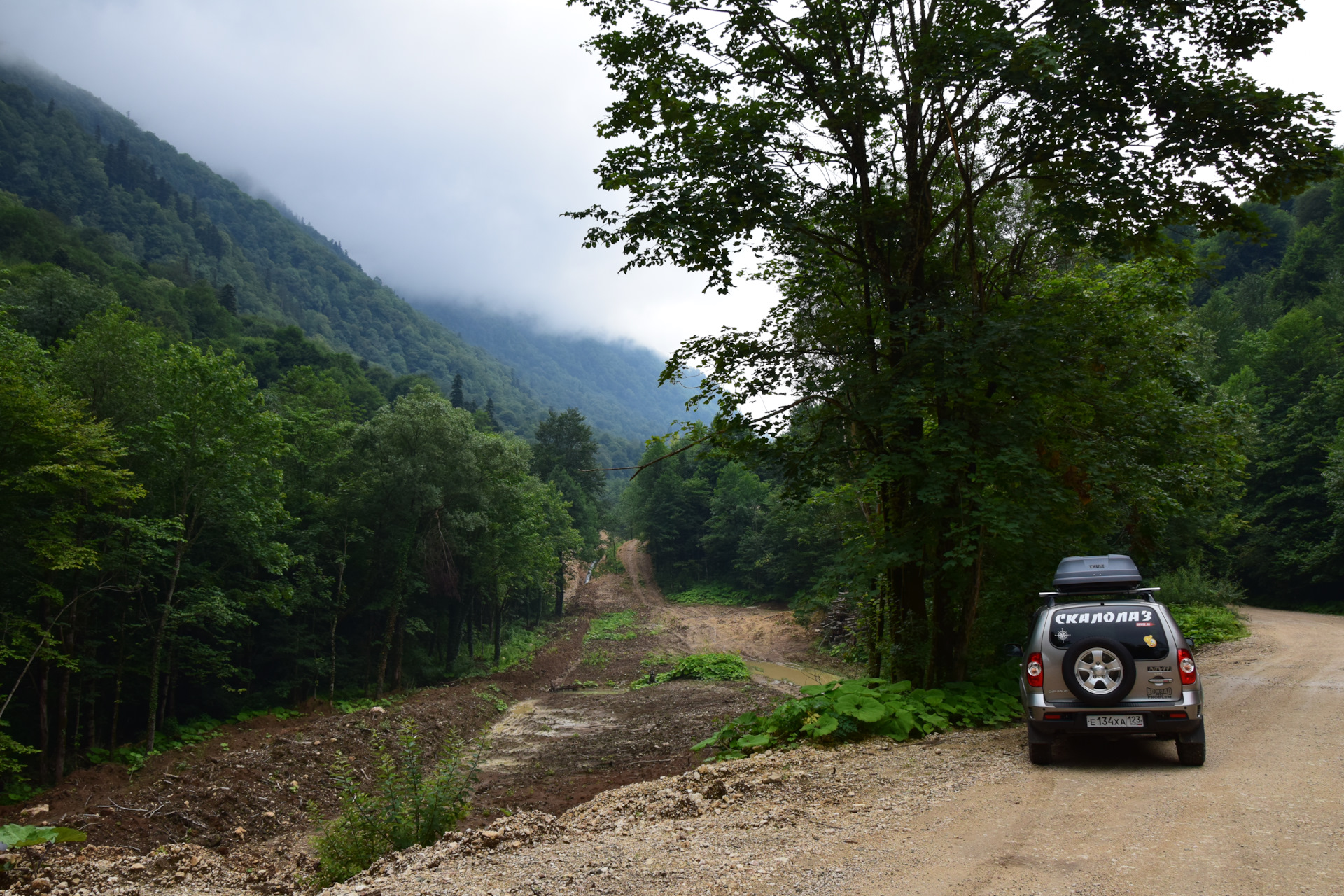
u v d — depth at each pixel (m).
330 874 8.29
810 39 13.05
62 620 23.72
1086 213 12.66
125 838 15.29
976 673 14.76
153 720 24.19
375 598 39.06
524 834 7.11
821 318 14.99
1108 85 11.89
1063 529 13.53
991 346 12.09
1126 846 5.27
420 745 24.61
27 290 37.81
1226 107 11.20
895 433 12.98
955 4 12.31
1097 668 8.01
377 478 36.41
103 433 21.31
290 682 34.03
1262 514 47.84
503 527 44.69
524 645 59.56
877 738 10.62
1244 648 21.12
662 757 19.89
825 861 5.45
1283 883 4.38
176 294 120.69
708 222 13.19
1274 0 11.29
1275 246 96.31
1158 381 15.52
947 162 15.19
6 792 19.62
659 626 70.12
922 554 12.94
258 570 34.12
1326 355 54.53
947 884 4.75
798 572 71.94
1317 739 8.92
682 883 5.17
